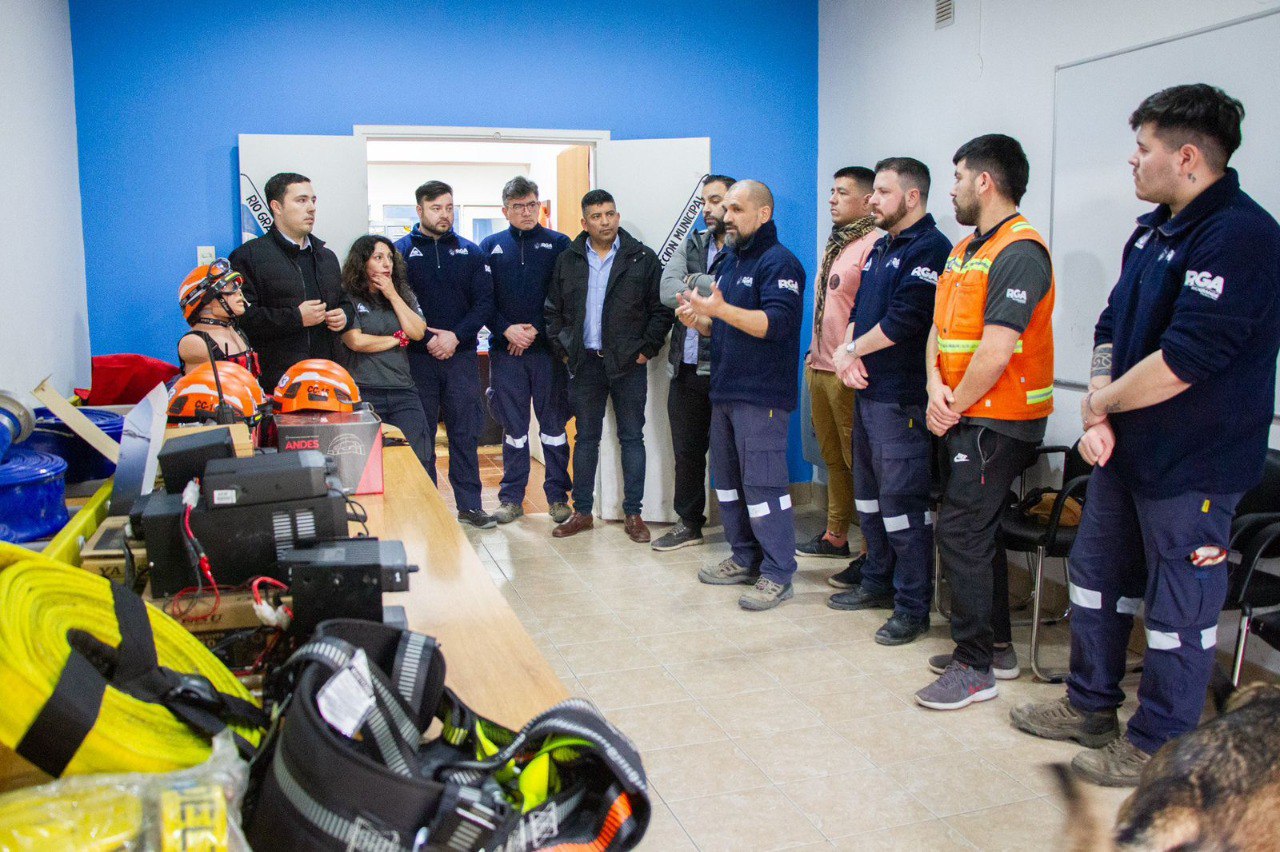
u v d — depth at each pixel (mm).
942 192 4570
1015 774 2625
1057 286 3857
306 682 896
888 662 3400
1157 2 3365
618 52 5246
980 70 4246
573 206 6578
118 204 4648
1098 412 2506
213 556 1433
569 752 972
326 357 4258
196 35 4688
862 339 3496
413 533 2166
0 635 828
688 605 4000
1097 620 2695
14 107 3525
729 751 2781
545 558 4672
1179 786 835
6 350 3287
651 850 2307
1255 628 2572
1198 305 2258
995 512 3012
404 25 4945
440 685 1041
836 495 4629
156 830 764
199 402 2441
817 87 5570
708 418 4785
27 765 846
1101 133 3615
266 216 4738
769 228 3877
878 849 2301
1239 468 2363
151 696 978
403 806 815
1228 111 2270
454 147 8828
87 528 1878
